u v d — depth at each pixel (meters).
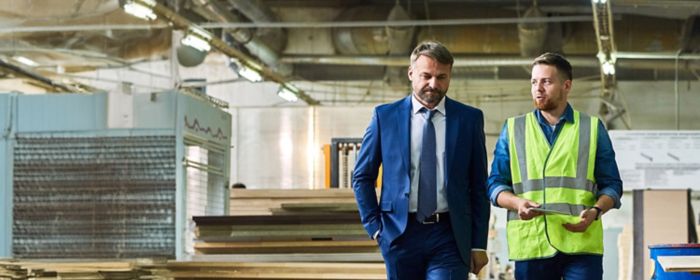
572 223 5.66
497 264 17.20
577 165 5.77
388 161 5.28
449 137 5.27
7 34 15.13
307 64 23.03
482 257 5.38
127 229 10.00
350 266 7.73
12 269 8.11
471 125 5.32
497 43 21.23
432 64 5.21
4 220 10.15
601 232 5.76
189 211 10.55
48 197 10.12
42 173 10.16
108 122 10.16
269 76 20.95
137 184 10.04
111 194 10.06
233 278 7.93
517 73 22.25
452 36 21.39
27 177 10.17
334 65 22.89
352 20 21.88
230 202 11.25
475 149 5.34
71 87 16.53
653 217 11.68
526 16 19.94
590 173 5.77
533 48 20.56
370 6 21.95
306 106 22.08
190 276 7.99
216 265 7.95
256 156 22.09
